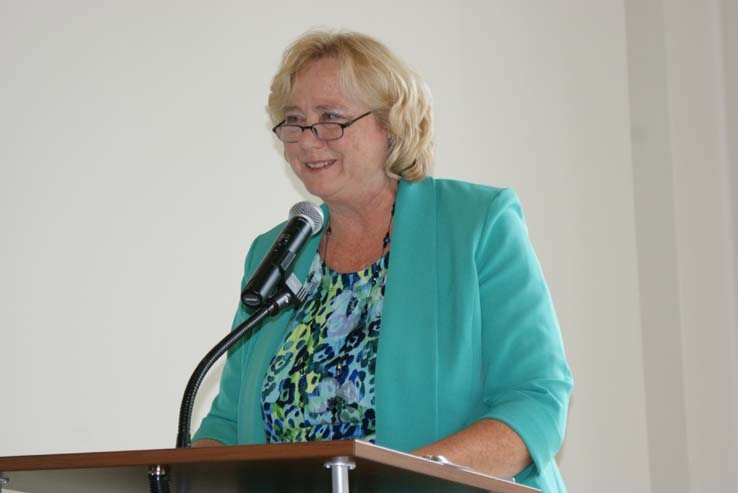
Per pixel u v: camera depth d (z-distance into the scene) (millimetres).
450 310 4004
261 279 3619
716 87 8031
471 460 3357
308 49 4414
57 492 3393
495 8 8094
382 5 7594
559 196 8016
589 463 7695
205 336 6586
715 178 7949
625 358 8008
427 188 4426
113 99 6547
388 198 4453
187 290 6574
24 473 2992
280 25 7176
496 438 3447
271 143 7027
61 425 6055
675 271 8008
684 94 8172
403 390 3867
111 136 6500
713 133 8000
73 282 6234
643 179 8273
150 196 6555
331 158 4301
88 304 6258
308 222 3811
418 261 4148
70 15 6504
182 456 2686
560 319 7805
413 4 7734
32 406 5992
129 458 2756
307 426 4047
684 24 8242
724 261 7828
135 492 3355
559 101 8188
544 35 8250
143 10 6730
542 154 8016
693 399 7785
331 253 4523
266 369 4254
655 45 8344
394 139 4367
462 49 7867
